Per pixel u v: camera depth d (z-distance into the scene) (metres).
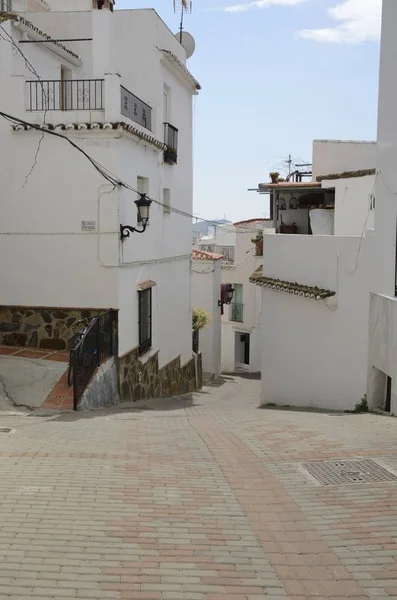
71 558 4.46
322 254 12.65
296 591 4.01
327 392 12.74
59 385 11.54
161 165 16.22
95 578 4.15
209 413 12.47
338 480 6.39
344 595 3.96
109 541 4.79
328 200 19.30
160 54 15.91
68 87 16.06
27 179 13.11
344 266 12.05
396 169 10.51
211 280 25.58
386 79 10.91
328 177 16.94
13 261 13.34
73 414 10.51
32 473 6.53
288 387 13.91
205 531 5.03
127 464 7.05
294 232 19.06
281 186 18.59
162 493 6.00
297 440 8.34
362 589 4.04
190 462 7.23
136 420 10.61
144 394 15.27
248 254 28.22
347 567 4.37
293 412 12.19
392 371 10.33
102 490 6.04
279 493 6.01
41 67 14.90
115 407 12.53
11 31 13.05
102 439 8.45
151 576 4.20
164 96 17.25
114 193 12.87
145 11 15.87
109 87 12.63
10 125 12.98
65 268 13.16
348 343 12.09
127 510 5.50
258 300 28.16
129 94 13.80
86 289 13.12
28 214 13.18
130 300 13.96
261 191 19.61
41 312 13.36
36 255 13.24
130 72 16.03
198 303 25.81
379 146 11.30
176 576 4.21
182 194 18.86
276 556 4.55
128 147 13.49
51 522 5.15
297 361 13.60
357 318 11.83
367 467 6.83
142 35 15.92
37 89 13.45
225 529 5.08
